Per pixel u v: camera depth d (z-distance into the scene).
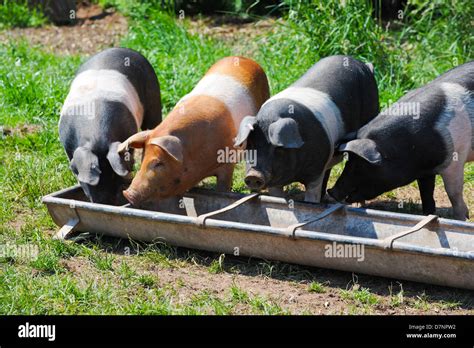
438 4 10.53
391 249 5.46
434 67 9.95
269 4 13.58
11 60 11.21
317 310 5.43
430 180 6.72
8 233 6.71
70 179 7.70
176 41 11.39
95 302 5.51
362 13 10.04
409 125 6.34
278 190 6.85
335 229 6.27
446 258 5.33
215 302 5.46
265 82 7.55
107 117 6.76
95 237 6.61
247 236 5.91
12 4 14.27
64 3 14.37
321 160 6.50
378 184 6.43
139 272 6.01
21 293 5.57
